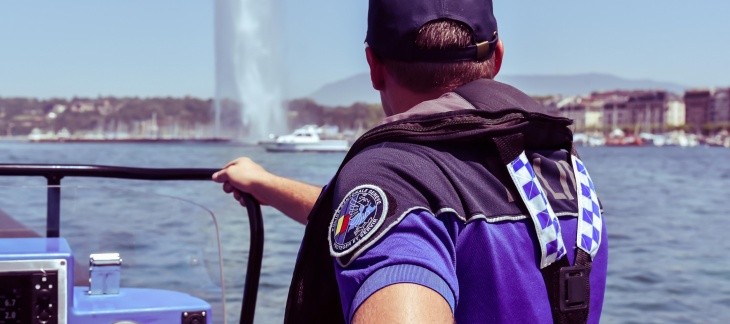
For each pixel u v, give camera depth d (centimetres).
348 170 129
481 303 126
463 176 129
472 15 140
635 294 910
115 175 218
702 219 1842
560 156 146
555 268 131
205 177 224
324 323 135
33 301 181
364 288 113
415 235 118
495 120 133
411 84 142
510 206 130
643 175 4253
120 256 198
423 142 131
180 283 199
